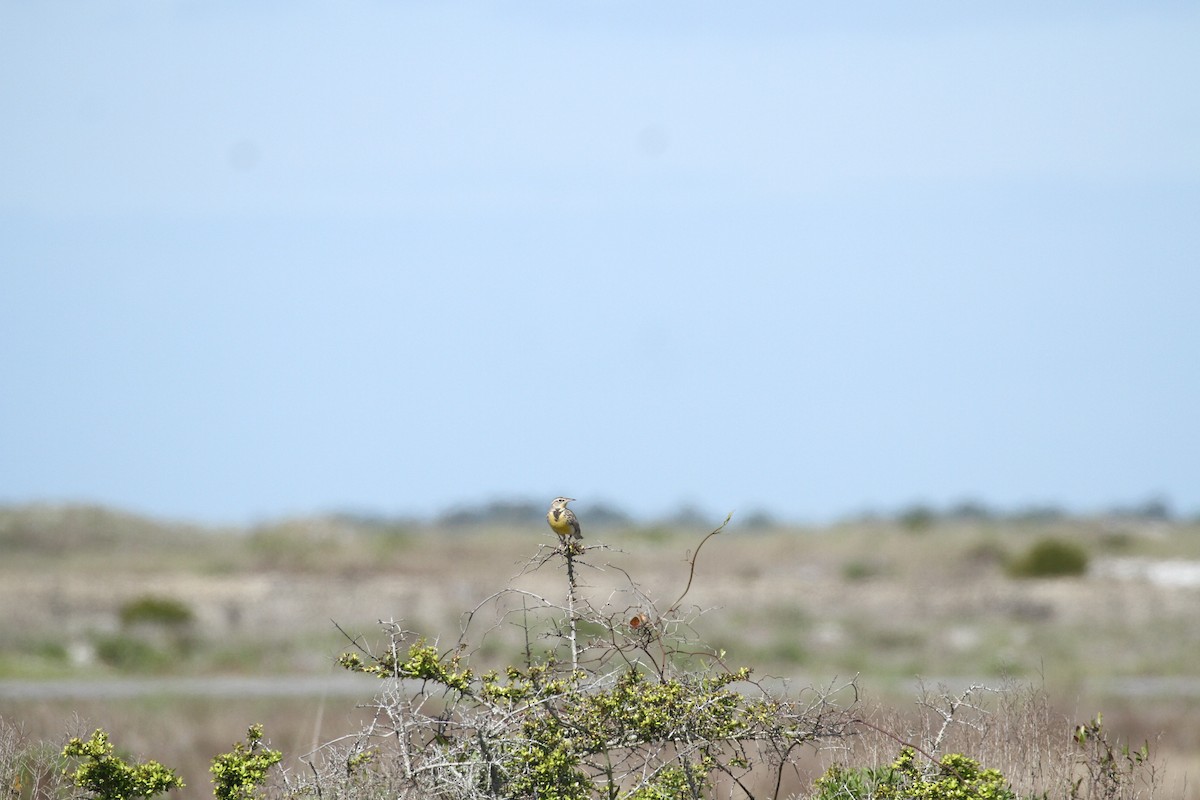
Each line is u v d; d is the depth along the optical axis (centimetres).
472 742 2522
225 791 2675
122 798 2700
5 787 2945
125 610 13600
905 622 14238
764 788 3459
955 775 2575
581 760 2562
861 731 3200
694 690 2598
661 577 18812
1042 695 3428
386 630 2653
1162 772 3566
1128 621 14350
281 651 11125
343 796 2552
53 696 7500
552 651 2814
